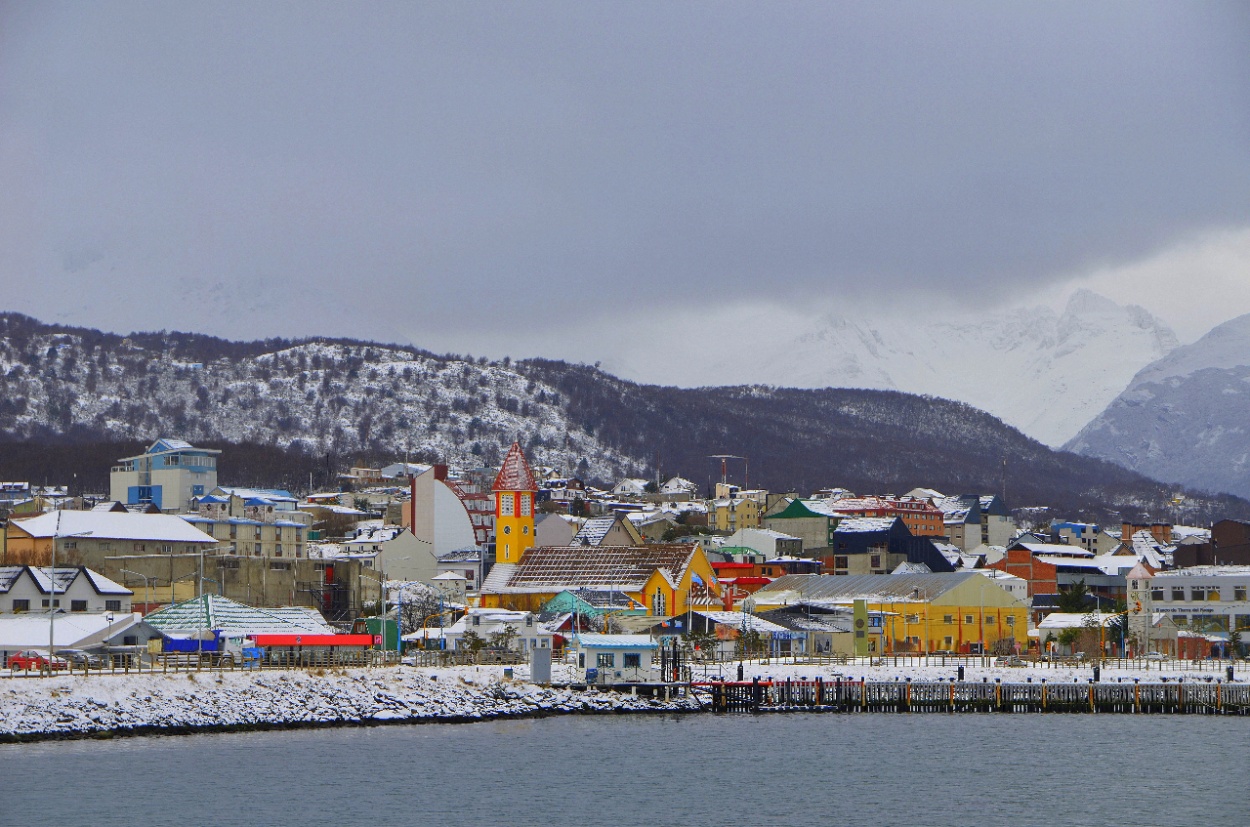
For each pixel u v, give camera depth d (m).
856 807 139.25
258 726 176.88
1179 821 134.38
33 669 189.50
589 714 197.25
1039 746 174.38
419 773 151.38
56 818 129.12
